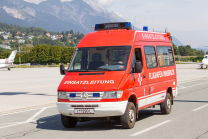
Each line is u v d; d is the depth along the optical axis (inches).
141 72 337.4
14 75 1644.9
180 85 916.0
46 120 376.5
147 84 352.5
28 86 921.5
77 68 324.8
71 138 270.8
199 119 364.5
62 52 5378.9
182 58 4938.5
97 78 299.7
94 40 339.6
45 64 5319.9
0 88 860.6
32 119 384.8
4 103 547.2
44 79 1264.8
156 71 380.2
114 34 342.3
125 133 287.9
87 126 333.1
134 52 329.4
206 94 667.4
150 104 362.9
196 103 518.6
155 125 329.1
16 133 301.0
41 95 676.7
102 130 306.2
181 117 382.0
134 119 315.6
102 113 284.7
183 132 291.0
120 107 286.8
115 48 324.2
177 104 508.4
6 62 2696.9
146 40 365.7
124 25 362.3
